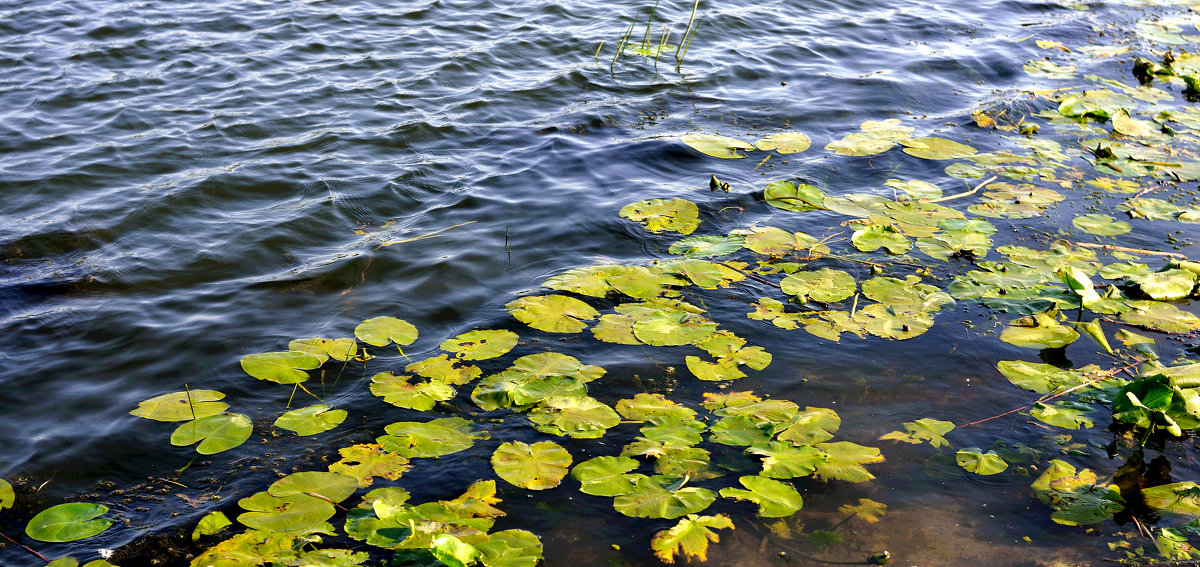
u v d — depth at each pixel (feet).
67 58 21.68
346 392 10.48
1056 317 12.04
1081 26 27.17
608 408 10.05
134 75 20.93
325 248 14.20
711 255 13.80
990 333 11.69
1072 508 8.57
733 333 11.69
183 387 10.63
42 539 8.20
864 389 10.52
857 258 13.78
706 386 10.55
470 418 9.94
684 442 9.43
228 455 9.44
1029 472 9.11
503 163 17.42
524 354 11.23
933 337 11.59
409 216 15.34
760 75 22.75
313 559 7.80
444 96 20.57
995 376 10.78
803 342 11.50
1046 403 10.25
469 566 7.64
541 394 10.30
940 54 24.36
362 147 17.87
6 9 24.61
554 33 24.88
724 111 20.39
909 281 13.00
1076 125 19.69
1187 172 16.97
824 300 12.51
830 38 25.55
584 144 18.33
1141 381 9.68
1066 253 13.83
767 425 9.71
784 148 18.21
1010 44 25.39
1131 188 16.34
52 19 24.08
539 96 20.86
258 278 13.21
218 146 17.61
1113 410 9.96
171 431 9.77
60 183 15.85
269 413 10.15
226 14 25.08
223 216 15.03
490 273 13.39
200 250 13.92
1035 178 16.74
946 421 9.91
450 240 14.34
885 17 27.66
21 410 10.18
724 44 24.84
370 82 21.13
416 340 11.62
